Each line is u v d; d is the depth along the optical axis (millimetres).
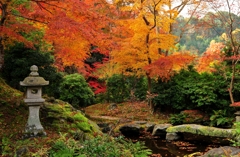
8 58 9023
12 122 6344
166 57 12406
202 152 8875
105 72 16766
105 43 6996
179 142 10180
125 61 13328
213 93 11930
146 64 13242
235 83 11836
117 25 13594
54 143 5578
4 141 5512
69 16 6277
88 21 6164
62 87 12781
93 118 12766
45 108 7273
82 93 13031
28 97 5809
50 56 10055
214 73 13172
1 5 6121
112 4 14266
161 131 11016
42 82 5762
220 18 11750
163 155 8641
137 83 16531
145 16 13312
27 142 5555
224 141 9477
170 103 13250
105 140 6008
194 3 13367
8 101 7273
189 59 12250
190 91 12258
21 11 6371
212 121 11234
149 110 13898
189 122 11602
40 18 6227
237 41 13242
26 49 9102
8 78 9391
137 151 6008
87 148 5375
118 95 16688
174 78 13680
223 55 12984
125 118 13109
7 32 5754
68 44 6582
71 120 7176
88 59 19703
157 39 13211
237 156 5395
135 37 12797
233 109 11680
